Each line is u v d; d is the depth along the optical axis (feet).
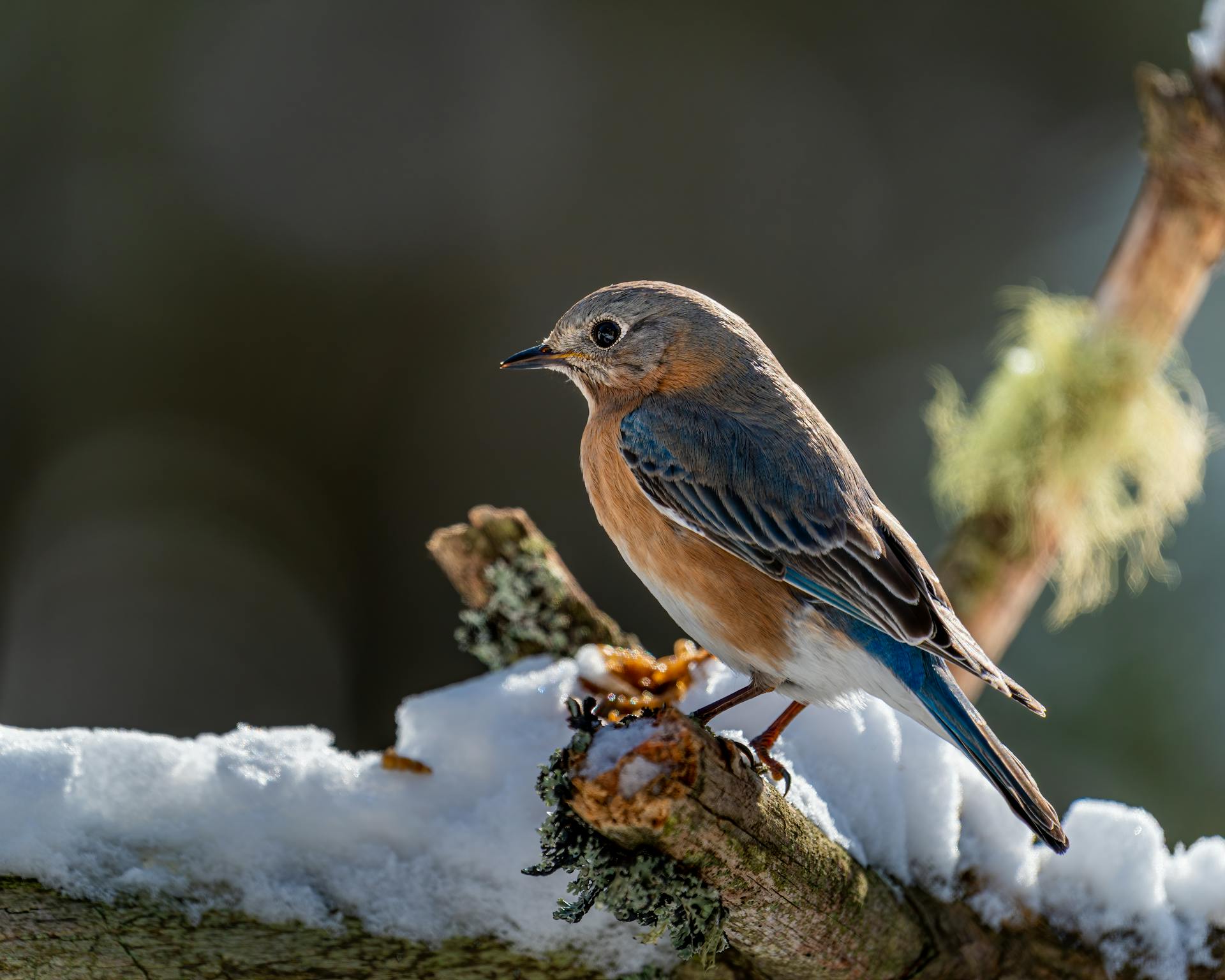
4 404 59.21
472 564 31.01
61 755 22.82
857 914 23.39
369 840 24.18
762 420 29.43
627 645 30.96
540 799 24.29
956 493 35.58
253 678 59.11
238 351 62.13
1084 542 35.55
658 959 24.07
